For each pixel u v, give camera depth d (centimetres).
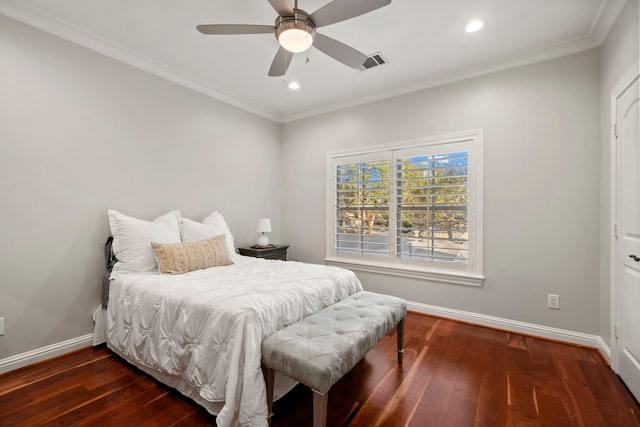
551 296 264
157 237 260
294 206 439
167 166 307
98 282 255
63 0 203
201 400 172
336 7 162
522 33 238
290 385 188
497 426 159
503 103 283
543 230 266
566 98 255
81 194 246
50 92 228
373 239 363
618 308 206
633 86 185
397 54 271
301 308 193
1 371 207
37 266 223
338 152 393
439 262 320
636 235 182
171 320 187
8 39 209
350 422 162
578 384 197
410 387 195
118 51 264
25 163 217
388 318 199
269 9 213
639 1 176
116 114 267
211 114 351
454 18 220
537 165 268
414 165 331
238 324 156
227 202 371
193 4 207
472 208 299
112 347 235
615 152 211
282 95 367
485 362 226
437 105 319
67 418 164
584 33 238
